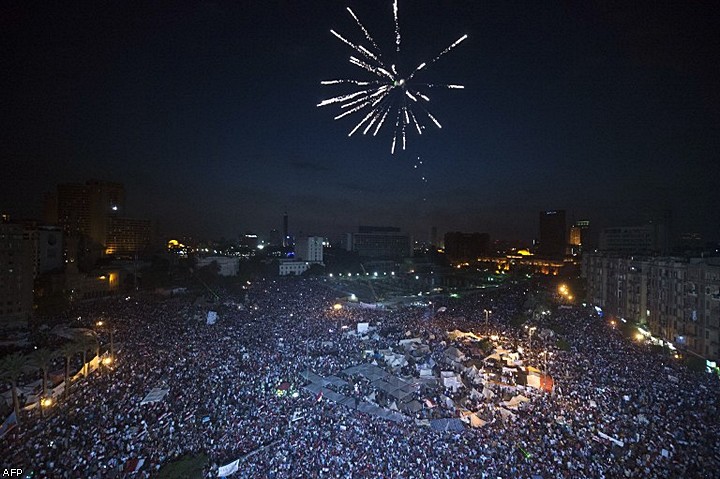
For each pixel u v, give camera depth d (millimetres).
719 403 55219
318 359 78500
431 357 80938
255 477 40188
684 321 93750
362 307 155375
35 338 92312
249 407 56594
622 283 124438
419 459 42406
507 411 54688
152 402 57375
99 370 71625
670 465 40750
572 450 43938
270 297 168375
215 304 147125
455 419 52875
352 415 54844
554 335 95500
